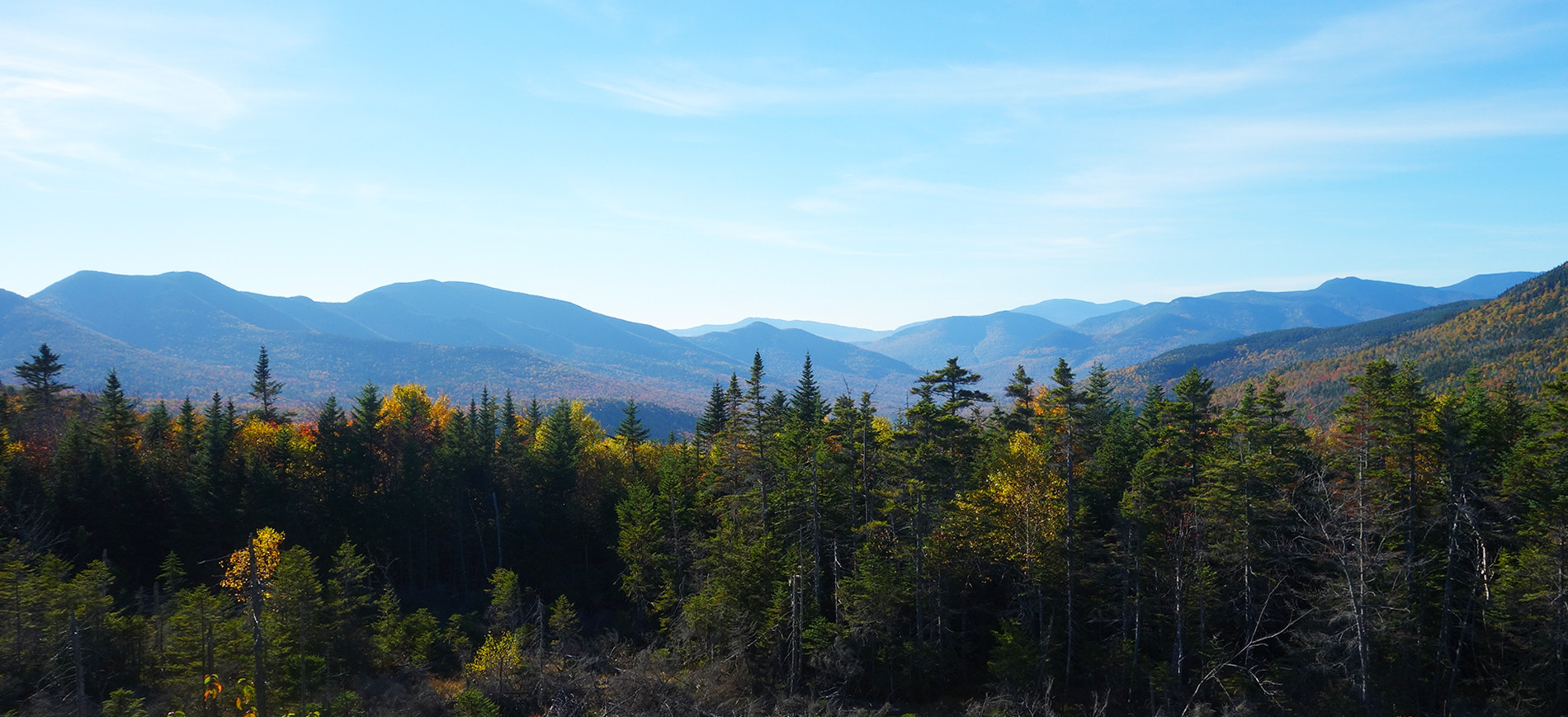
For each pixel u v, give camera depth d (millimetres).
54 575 43062
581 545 72750
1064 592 46125
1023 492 45469
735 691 44750
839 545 51406
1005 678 42219
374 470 73250
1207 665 41281
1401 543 40750
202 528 63812
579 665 46312
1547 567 35406
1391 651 39062
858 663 44125
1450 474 39312
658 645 54625
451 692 45875
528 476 75875
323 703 41781
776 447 57188
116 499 63344
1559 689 35594
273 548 45812
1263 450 43062
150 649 43781
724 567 48906
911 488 43719
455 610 64875
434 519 72938
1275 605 44500
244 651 40156
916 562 45562
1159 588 43125
